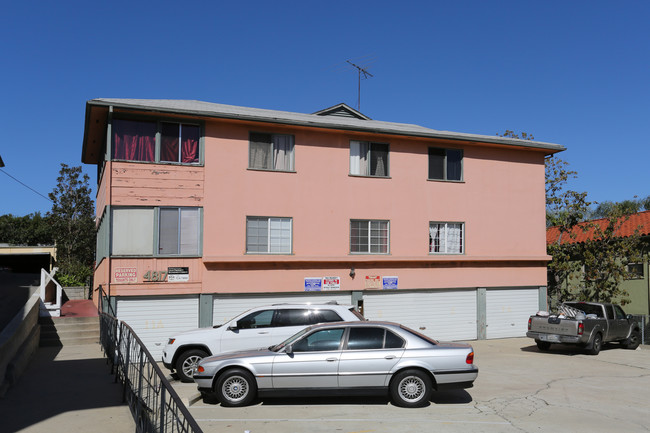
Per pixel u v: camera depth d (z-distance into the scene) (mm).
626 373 13484
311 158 18156
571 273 25125
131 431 6895
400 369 9328
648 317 19625
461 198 20297
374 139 19094
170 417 5492
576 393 10930
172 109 16016
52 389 9266
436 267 19672
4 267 36625
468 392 10898
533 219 21562
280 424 8242
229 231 16828
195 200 16516
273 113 19703
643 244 24000
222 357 9539
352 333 9586
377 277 18688
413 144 19688
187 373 11750
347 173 18609
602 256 23297
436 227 19891
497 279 20719
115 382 9805
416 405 9328
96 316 16453
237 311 16812
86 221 32812
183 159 16594
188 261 16281
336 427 8109
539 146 21219
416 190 19578
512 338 20781
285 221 17672
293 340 9859
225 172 16938
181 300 16188
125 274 15578
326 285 17938
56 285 17703
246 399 9266
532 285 21422
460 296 20141
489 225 20703
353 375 9266
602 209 44656
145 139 16281
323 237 18047
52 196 32844
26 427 6996
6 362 9953
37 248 32281
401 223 19234
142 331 15672
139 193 15945
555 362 15195
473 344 19203
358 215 18625
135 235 15875
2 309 17219
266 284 17141
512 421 8625
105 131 16734
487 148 20922
